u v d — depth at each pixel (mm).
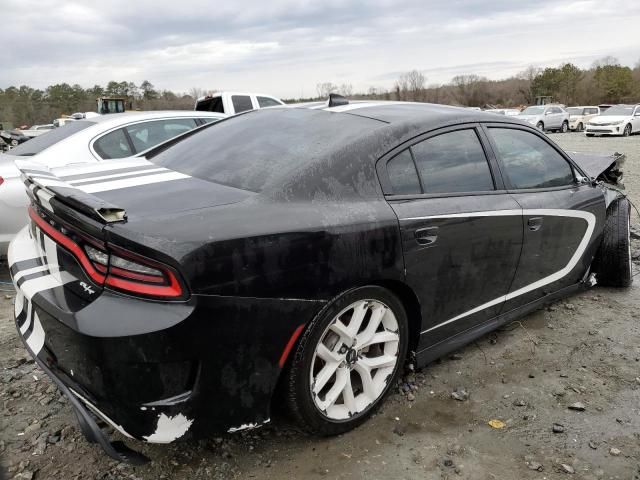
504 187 3115
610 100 70875
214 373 1972
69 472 2268
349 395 2479
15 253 2514
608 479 2268
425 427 2588
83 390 1975
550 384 2979
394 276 2451
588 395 2879
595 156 4828
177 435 1969
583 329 3652
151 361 1837
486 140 3102
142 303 1859
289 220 2143
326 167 2379
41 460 2342
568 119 31125
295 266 2107
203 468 2289
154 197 2211
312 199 2279
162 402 1902
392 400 2791
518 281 3256
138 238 1845
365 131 2598
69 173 2615
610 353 3334
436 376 3037
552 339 3506
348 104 3107
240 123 3154
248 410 2107
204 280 1889
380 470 2295
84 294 1974
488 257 2943
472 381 2996
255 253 2010
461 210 2752
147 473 2258
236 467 2299
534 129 3504
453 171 2855
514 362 3211
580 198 3646
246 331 2008
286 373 2207
